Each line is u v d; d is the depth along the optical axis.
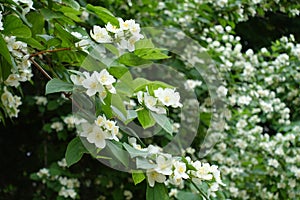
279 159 3.54
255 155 3.62
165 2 3.71
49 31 1.99
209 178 1.33
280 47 3.88
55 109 3.77
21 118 4.16
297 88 3.88
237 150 3.61
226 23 3.89
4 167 4.44
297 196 3.51
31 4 1.67
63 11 1.77
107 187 3.78
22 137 4.35
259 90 3.74
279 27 5.75
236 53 3.76
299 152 3.52
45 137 4.06
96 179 3.81
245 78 3.74
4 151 4.42
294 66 3.80
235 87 3.68
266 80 3.78
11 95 2.07
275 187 3.55
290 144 3.70
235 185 3.56
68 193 3.47
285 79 3.89
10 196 4.40
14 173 4.44
